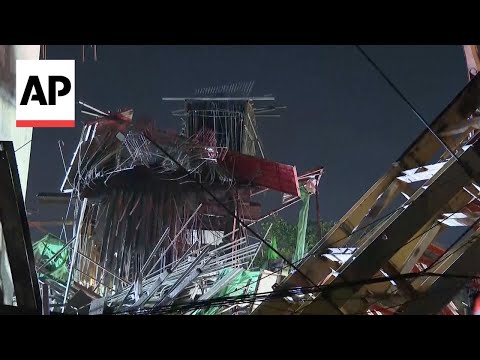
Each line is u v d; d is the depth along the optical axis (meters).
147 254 17.42
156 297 10.30
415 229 5.80
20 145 10.01
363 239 7.54
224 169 20.80
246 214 21.86
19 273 5.16
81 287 13.20
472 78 6.78
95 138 17.77
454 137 7.23
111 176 18.22
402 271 6.35
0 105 8.52
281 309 6.64
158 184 18.44
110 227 17.83
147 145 18.53
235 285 12.12
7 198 5.24
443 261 6.15
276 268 13.18
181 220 18.34
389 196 7.66
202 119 26.92
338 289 5.77
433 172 6.50
